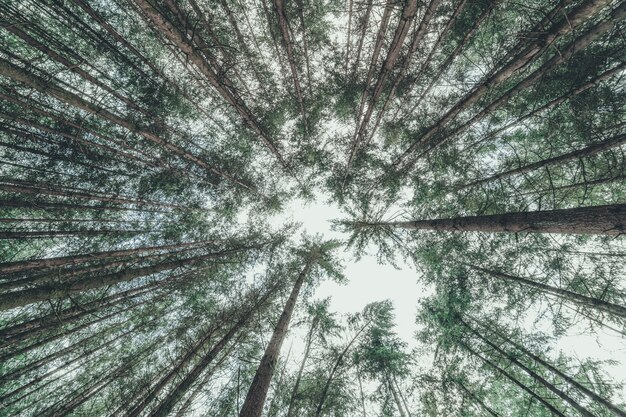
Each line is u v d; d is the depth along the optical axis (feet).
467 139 28.50
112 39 26.66
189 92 30.81
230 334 29.22
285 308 34.14
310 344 40.16
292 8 26.84
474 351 30.91
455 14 18.58
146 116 29.19
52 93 18.57
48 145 27.37
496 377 30.09
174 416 23.21
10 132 23.31
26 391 28.35
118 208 30.63
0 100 22.84
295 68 27.27
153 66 26.23
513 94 20.59
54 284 19.53
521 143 25.96
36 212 28.32
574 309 24.12
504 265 28.89
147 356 31.35
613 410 21.42
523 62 18.28
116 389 28.50
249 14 27.61
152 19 14.37
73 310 21.81
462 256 31.83
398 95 29.48
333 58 29.81
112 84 27.17
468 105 23.61
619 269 23.71
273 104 34.19
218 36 27.81
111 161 31.35
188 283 34.30
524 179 26.81
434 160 30.55
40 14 22.58
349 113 33.35
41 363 23.25
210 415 27.55
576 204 25.98
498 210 27.40
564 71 19.61
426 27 20.56
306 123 34.73
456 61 26.35
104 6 24.82
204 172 36.81
